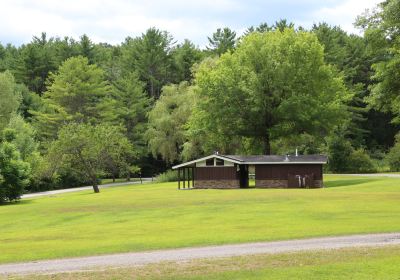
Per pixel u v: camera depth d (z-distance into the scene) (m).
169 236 22.08
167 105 84.38
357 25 39.31
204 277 13.55
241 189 53.94
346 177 65.62
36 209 39.66
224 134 66.19
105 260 16.89
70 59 96.38
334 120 63.62
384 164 81.38
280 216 28.03
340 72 86.88
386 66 36.84
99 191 63.25
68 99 94.38
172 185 66.56
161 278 13.66
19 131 74.06
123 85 101.44
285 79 62.25
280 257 15.95
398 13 36.41
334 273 13.39
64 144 60.72
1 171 52.25
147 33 113.06
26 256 18.25
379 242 18.38
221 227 24.53
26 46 115.81
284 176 56.50
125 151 69.62
